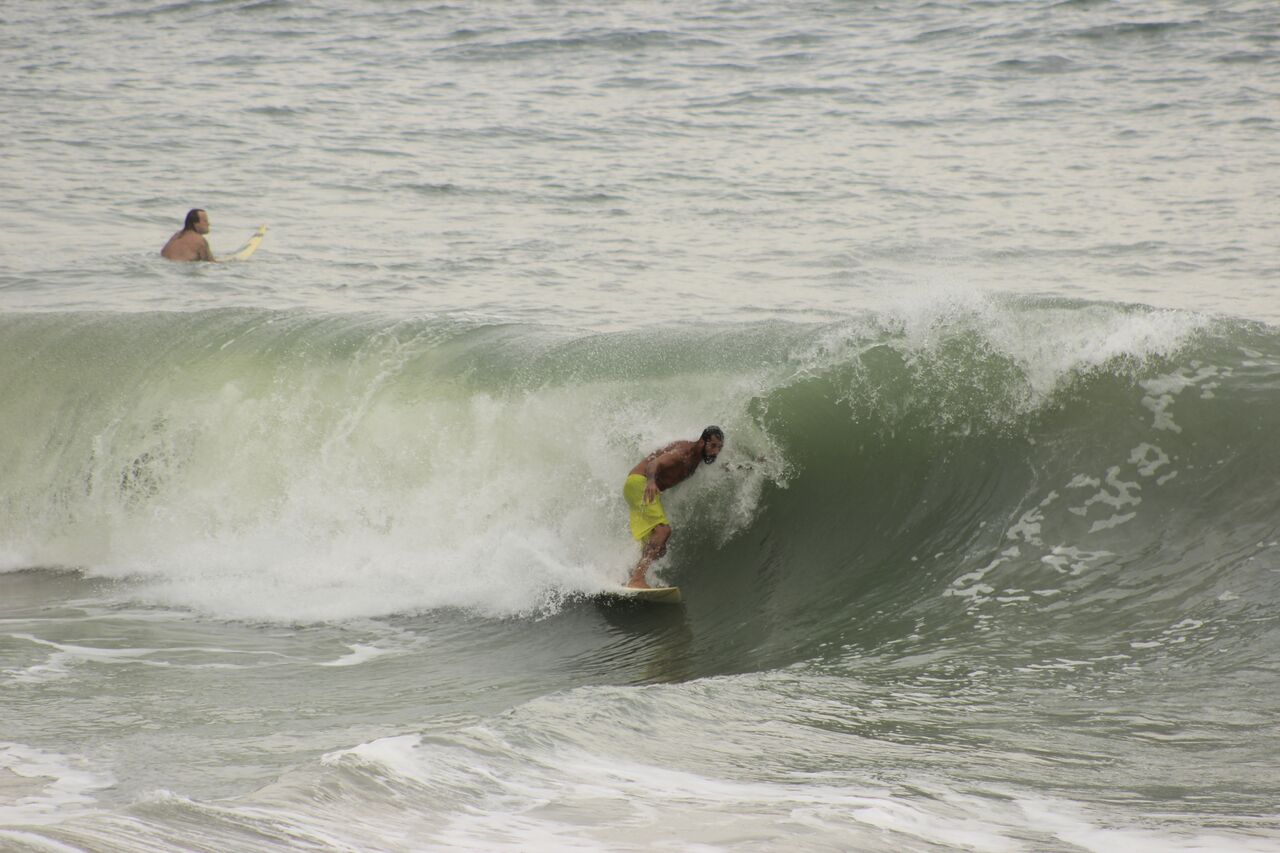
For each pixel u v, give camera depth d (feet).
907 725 62.39
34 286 171.63
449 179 239.71
